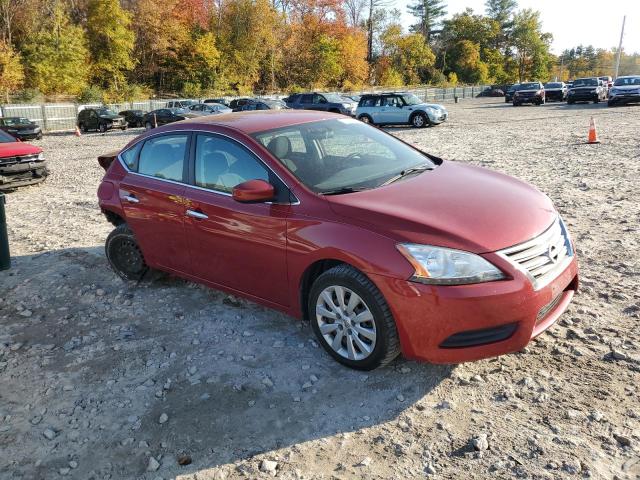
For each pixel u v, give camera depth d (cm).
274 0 7131
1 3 4388
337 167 406
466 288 304
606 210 708
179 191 450
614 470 260
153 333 435
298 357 383
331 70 6931
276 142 412
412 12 10112
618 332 383
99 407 342
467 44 9488
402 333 322
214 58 5650
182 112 2977
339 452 288
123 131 3153
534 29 10369
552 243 339
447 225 321
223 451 296
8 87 4141
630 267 501
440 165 443
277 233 375
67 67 4453
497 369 349
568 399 314
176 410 334
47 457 301
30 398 358
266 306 413
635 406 303
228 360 386
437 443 288
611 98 2945
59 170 1488
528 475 261
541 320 333
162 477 280
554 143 1466
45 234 764
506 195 367
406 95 2462
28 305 509
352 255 332
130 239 521
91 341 430
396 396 330
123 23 4897
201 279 460
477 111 3478
